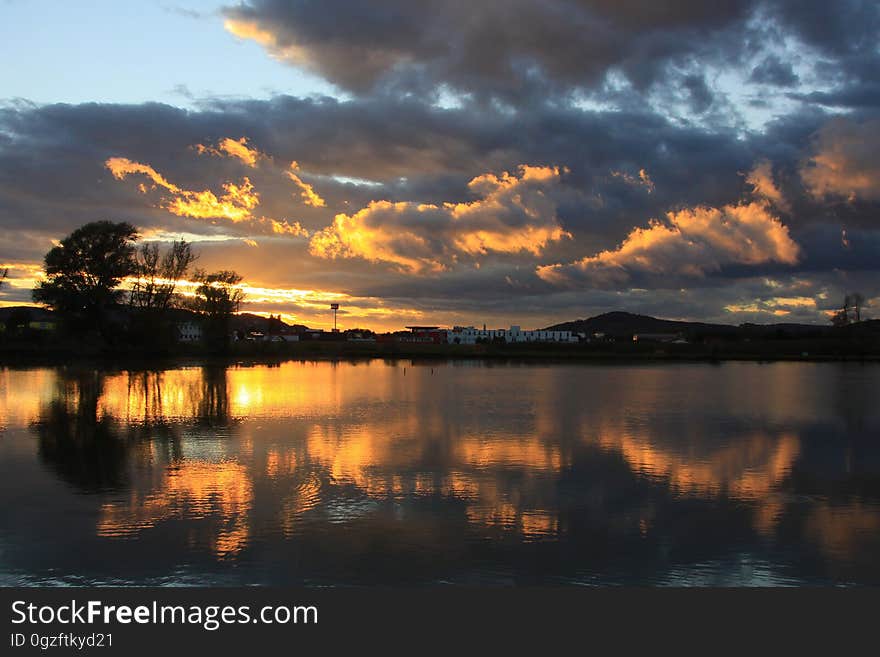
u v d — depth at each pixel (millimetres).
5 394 48562
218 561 14641
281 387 59219
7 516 17594
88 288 92062
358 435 31078
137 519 17406
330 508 18547
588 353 145125
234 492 20203
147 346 101188
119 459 25094
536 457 25953
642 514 18312
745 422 36594
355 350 144750
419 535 16359
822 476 23062
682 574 14312
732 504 19406
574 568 14508
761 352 150000
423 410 41531
